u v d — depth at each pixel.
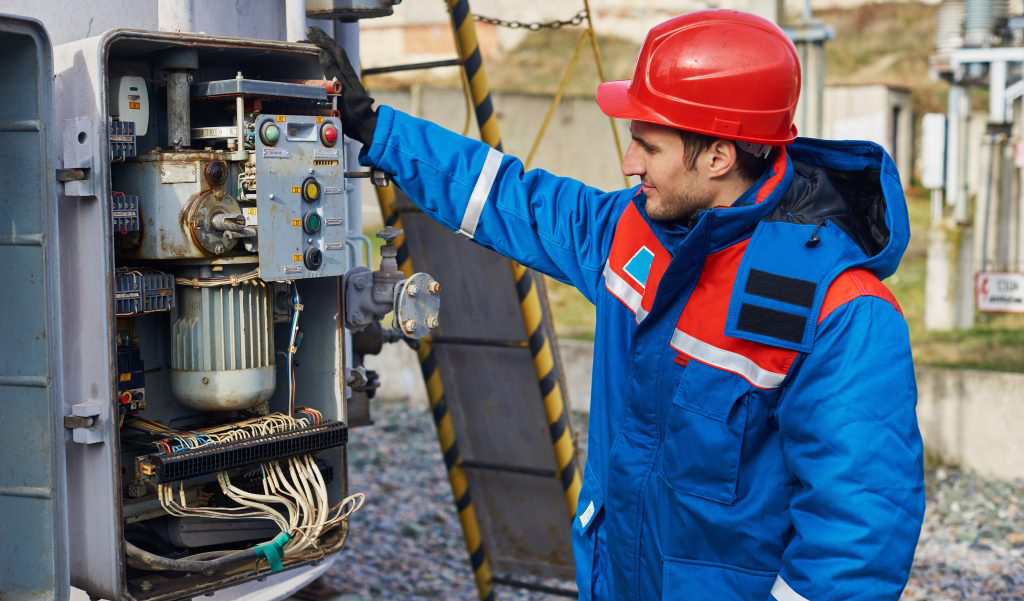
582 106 12.13
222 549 2.46
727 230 1.98
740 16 2.07
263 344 2.32
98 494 2.14
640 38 15.08
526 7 14.41
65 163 2.07
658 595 2.10
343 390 2.51
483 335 4.08
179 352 2.29
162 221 2.17
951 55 8.19
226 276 2.26
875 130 12.31
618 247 2.25
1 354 2.08
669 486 2.06
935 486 6.34
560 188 2.40
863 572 1.84
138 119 2.23
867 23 15.70
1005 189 8.45
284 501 2.35
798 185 2.05
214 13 2.69
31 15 2.30
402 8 14.66
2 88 2.03
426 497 6.07
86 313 2.10
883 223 2.08
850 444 1.85
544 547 4.39
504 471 4.32
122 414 2.24
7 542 2.11
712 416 1.99
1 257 2.06
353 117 2.39
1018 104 8.19
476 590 4.80
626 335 2.21
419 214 3.95
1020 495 6.17
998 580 4.91
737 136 1.99
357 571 4.93
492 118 3.80
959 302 9.19
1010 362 8.48
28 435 2.07
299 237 2.24
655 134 2.05
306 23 2.80
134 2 2.51
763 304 1.93
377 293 2.65
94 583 2.17
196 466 2.15
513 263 3.81
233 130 2.22
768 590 2.02
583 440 7.18
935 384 6.73
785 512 2.00
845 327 1.89
